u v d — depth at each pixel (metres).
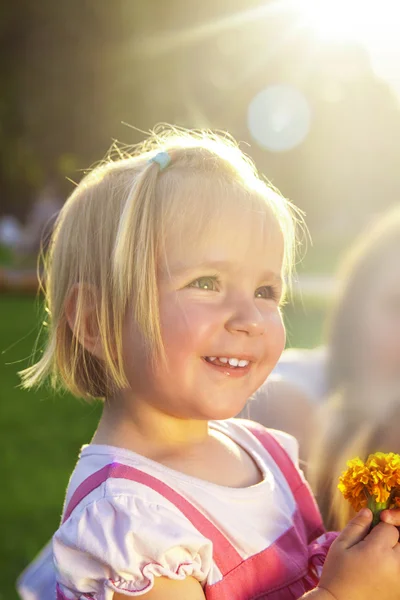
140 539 1.23
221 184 1.40
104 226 1.41
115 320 1.36
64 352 1.48
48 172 18.62
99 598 1.23
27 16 17.39
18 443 5.15
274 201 1.48
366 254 2.32
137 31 17.27
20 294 13.83
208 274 1.35
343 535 1.33
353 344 2.20
